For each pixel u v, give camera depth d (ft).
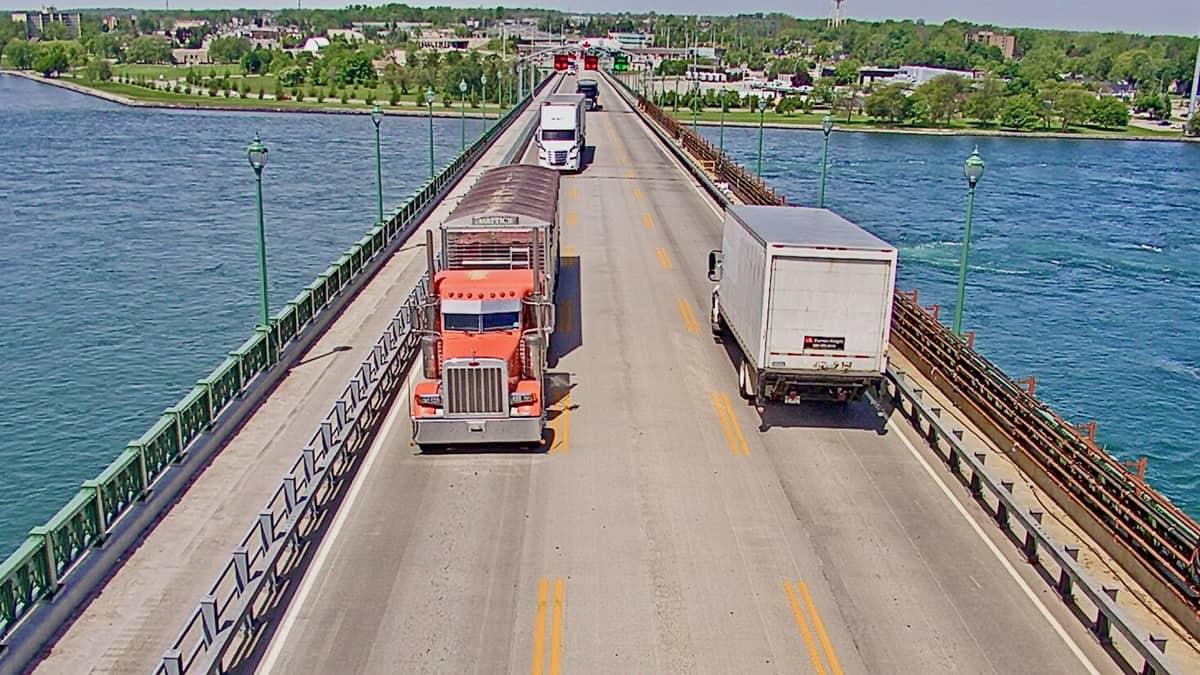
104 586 49.11
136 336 147.13
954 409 77.25
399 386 79.66
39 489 103.24
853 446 69.36
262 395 75.51
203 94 606.96
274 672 43.45
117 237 208.03
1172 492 113.50
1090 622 48.24
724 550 54.44
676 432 71.05
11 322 151.74
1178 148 495.82
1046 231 245.04
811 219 79.20
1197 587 47.09
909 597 50.11
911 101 550.77
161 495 57.00
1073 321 170.30
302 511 52.65
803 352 69.62
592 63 393.91
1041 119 570.87
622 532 56.24
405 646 45.42
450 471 64.18
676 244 135.85
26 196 252.62
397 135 433.48
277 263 189.78
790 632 46.88
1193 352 156.56
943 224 249.75
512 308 69.87
